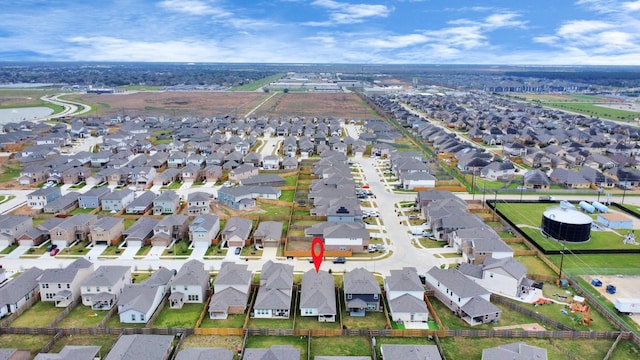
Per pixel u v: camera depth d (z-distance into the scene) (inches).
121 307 2763.3
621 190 5639.8
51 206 4596.5
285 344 2551.7
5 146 7760.8
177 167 6545.3
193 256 3678.6
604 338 2618.1
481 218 4436.5
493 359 2282.2
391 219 4566.9
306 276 3196.4
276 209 4810.5
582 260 3631.9
